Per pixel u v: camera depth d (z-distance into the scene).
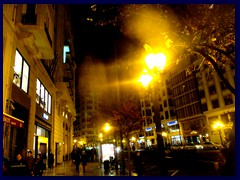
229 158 6.12
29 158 11.24
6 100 10.54
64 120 34.03
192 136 47.66
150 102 66.88
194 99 48.09
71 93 41.66
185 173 11.73
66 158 36.09
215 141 39.78
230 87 5.78
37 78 17.38
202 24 6.95
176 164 17.92
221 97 39.38
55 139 24.81
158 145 5.56
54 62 26.16
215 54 8.52
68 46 40.97
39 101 18.27
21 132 13.40
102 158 19.06
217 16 6.74
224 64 8.79
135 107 19.30
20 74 13.16
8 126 10.86
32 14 13.70
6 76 10.52
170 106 57.94
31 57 15.07
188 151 16.98
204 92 44.09
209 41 7.61
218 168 10.48
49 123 22.12
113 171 15.47
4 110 10.16
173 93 55.62
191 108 48.91
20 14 12.95
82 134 92.19
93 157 28.45
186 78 50.81
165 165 5.39
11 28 11.44
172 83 56.16
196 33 7.09
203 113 44.25
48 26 18.42
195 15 6.96
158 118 5.75
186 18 7.01
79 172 16.12
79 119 98.62
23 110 13.49
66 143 37.53
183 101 51.75
